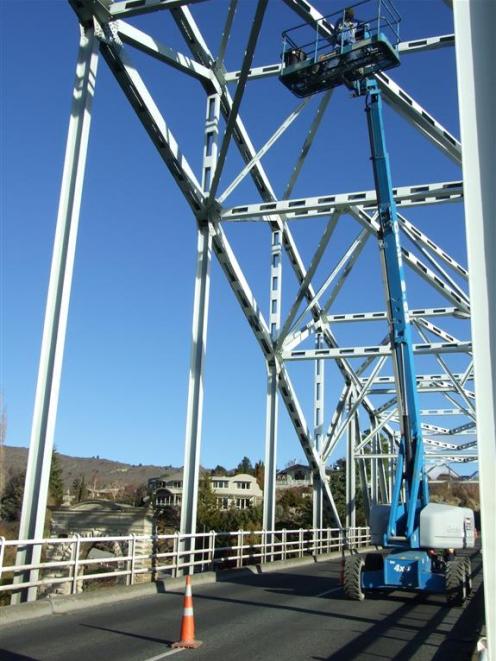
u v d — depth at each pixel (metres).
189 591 9.34
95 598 13.20
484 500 3.22
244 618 11.83
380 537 15.29
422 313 27.22
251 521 41.94
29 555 12.34
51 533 40.12
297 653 8.87
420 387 38.78
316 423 32.25
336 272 25.97
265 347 25.97
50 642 9.28
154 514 42.62
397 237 15.83
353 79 17.05
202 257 20.66
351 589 14.64
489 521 3.21
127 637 9.73
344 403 35.81
